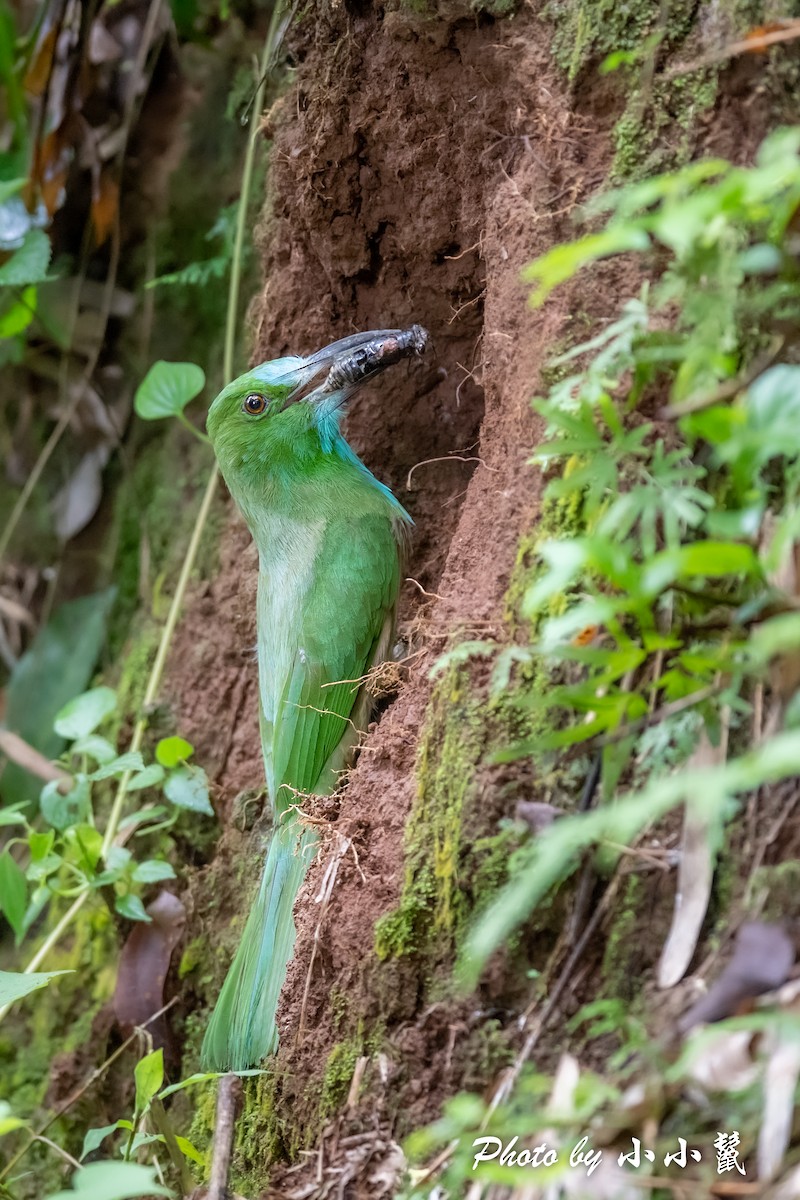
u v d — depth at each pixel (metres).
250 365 9.85
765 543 5.16
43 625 11.68
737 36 5.87
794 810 4.97
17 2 12.02
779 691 4.95
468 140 7.96
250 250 10.57
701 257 5.15
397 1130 5.76
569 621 4.60
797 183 4.75
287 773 8.73
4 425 12.52
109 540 11.76
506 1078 5.25
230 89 11.20
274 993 7.51
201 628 10.27
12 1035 10.22
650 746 5.26
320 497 9.14
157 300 11.52
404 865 6.30
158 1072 6.77
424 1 7.73
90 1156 9.27
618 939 5.20
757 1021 4.30
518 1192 4.83
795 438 4.25
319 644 8.81
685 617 5.22
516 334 6.86
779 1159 4.22
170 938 9.24
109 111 11.52
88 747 9.14
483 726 5.99
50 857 8.85
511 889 5.38
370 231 8.88
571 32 6.71
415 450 9.38
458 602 6.77
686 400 5.07
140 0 11.50
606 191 6.23
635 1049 4.76
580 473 5.29
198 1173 7.82
